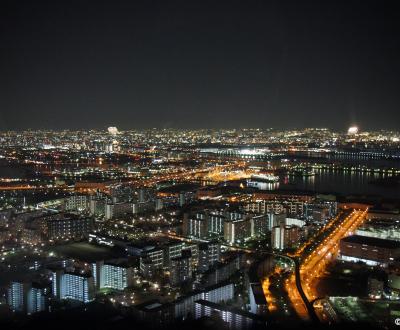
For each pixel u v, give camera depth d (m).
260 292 196.62
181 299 188.75
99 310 185.12
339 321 178.88
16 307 196.00
